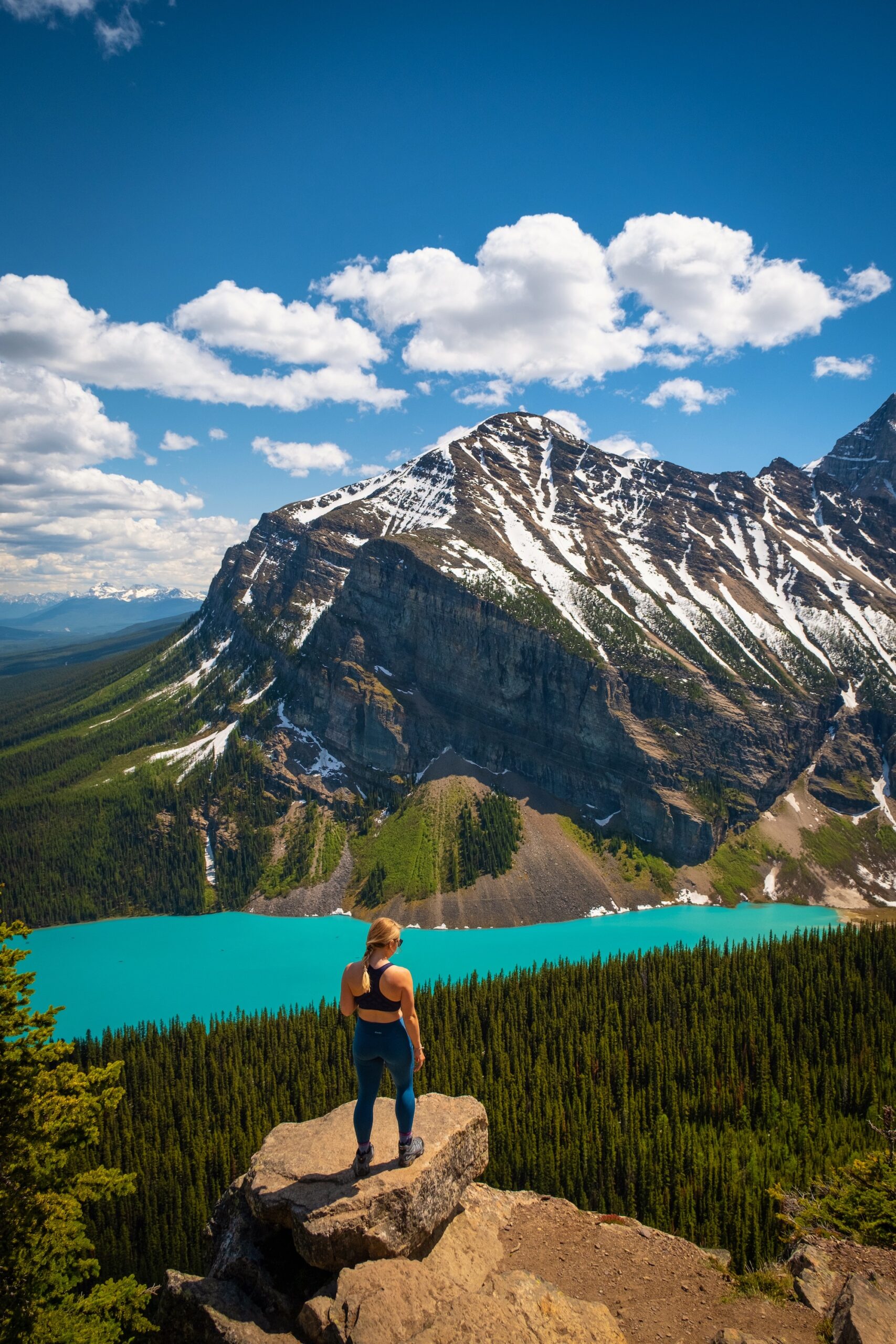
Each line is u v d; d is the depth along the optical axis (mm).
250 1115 113312
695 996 142500
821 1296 18641
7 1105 25094
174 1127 114312
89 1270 25609
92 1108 26141
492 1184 97688
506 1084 115750
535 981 150500
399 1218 15977
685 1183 90438
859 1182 28469
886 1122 36906
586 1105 113062
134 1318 23453
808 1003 135750
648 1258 19750
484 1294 15305
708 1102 114062
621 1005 143000
